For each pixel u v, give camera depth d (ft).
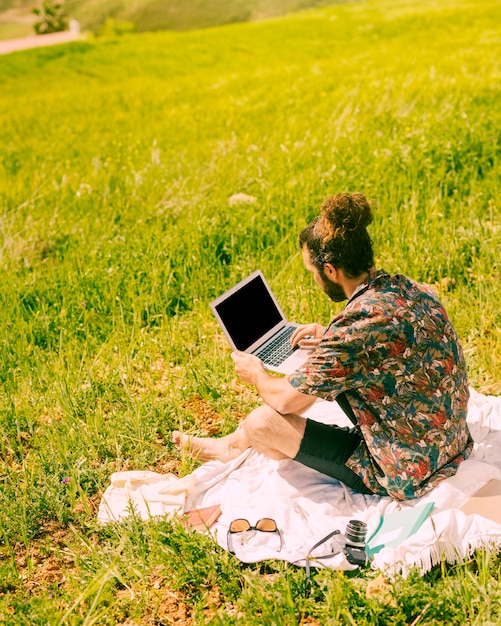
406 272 19.29
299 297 18.01
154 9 157.48
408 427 10.36
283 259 20.39
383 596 9.37
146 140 39.93
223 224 22.65
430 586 9.81
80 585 10.41
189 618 9.89
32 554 11.35
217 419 14.49
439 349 10.32
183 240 21.61
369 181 24.49
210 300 19.33
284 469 12.06
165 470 13.12
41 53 92.27
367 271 10.55
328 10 101.35
